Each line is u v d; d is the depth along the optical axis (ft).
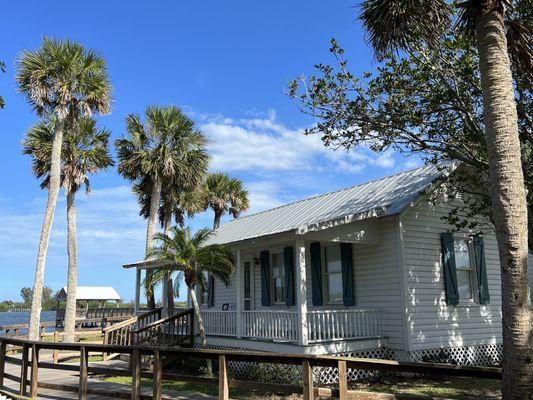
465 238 48.01
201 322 46.44
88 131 82.33
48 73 67.82
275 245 53.52
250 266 59.72
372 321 42.39
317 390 20.30
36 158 81.56
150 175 76.38
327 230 40.86
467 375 16.75
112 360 55.06
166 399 25.86
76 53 68.69
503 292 19.71
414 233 43.86
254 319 44.14
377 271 43.98
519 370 18.57
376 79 36.01
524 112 33.09
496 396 31.37
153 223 75.41
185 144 77.10
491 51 21.74
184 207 83.71
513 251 19.62
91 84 69.46
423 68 34.47
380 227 44.14
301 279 38.70
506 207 20.06
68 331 79.77
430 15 28.45
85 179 83.66
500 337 47.91
